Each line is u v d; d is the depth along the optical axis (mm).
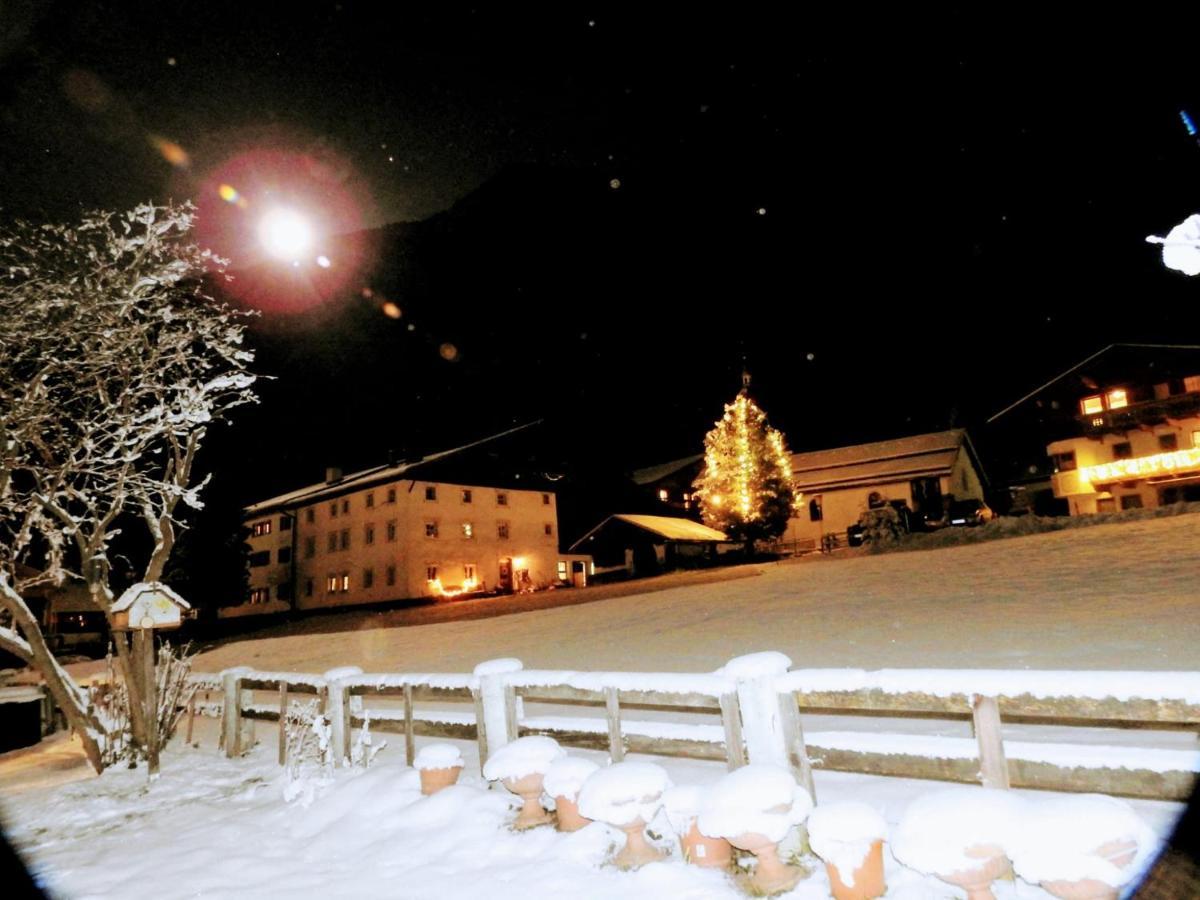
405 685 6609
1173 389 36406
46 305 8852
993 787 3389
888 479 45312
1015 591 12391
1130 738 5008
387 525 39906
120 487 9047
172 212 9383
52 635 32344
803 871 3756
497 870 4379
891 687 3686
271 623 41969
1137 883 3109
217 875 4949
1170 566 12812
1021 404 40562
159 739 9000
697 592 20156
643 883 3902
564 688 5281
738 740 4250
